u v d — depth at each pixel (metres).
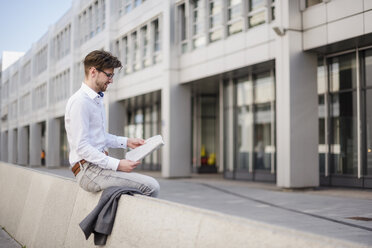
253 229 1.63
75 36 28.41
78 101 3.30
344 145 13.96
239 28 16.23
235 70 16.44
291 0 12.93
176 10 19.61
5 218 6.66
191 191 13.20
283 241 1.47
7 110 54.94
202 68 18.03
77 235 3.38
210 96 24.72
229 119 18.95
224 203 10.07
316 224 6.98
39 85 40.19
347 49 13.26
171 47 19.44
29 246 4.80
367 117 13.20
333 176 14.27
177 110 19.53
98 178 3.25
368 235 5.98
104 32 24.39
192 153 25.16
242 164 18.31
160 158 27.94
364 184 13.21
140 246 2.43
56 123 36.03
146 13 21.42
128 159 3.42
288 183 12.78
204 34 17.98
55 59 35.47
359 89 13.34
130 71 23.48
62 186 4.14
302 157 12.95
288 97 12.83
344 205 9.49
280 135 13.14
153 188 3.29
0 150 57.22
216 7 17.61
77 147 3.26
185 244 2.01
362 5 11.33
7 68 54.91
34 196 5.14
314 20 12.71
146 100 25.34
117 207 2.88
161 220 2.30
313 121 13.16
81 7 27.52
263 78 16.98
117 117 24.89
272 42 14.22
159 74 20.59
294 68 12.93
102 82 3.43
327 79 14.44
